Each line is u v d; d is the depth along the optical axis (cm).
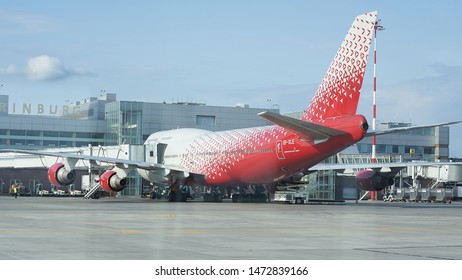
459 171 9488
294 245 2252
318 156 5294
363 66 5016
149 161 7650
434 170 9762
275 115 4791
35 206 5175
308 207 5547
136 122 11369
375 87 8212
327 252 2052
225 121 12681
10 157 10756
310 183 9506
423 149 13912
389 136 13675
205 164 6625
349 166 6419
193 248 2128
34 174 11200
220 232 2767
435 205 6938
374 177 6228
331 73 5253
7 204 5606
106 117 11825
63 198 8150
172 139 7406
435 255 2000
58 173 6806
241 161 6034
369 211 4894
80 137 13638
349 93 5097
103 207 5109
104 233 2645
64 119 13325
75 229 2833
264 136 5762
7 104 14750
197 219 3662
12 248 2078
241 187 6994
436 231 2961
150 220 3512
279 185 6412
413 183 10006
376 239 2512
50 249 2059
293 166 5547
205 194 7219
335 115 5191
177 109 12225
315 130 5009
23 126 13138
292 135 5419
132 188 10038
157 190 8144
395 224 3428
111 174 6706
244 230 2892
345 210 5019
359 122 4941
